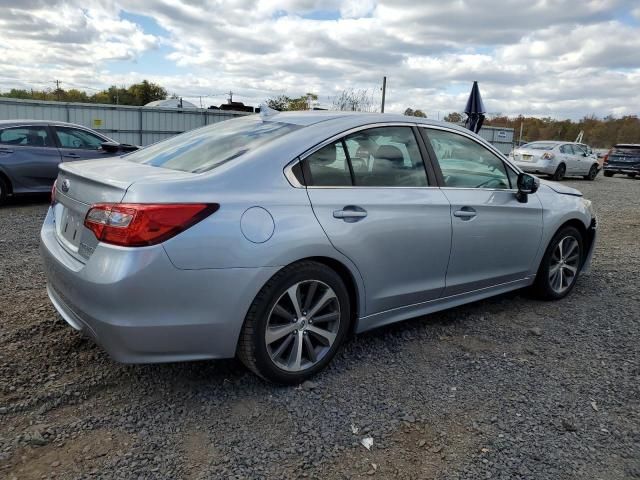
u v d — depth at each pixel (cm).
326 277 312
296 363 310
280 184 298
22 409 279
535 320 435
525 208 431
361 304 337
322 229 303
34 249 614
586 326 425
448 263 380
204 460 246
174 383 313
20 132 929
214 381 317
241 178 288
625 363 360
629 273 582
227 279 272
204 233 266
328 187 317
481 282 412
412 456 255
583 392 319
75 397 294
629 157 2419
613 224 941
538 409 299
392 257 343
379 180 343
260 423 277
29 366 324
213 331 276
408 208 347
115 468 238
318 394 307
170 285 261
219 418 280
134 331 259
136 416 279
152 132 2692
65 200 315
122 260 255
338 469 244
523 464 251
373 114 363
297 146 313
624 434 278
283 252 287
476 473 244
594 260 643
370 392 311
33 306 420
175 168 313
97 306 262
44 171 945
